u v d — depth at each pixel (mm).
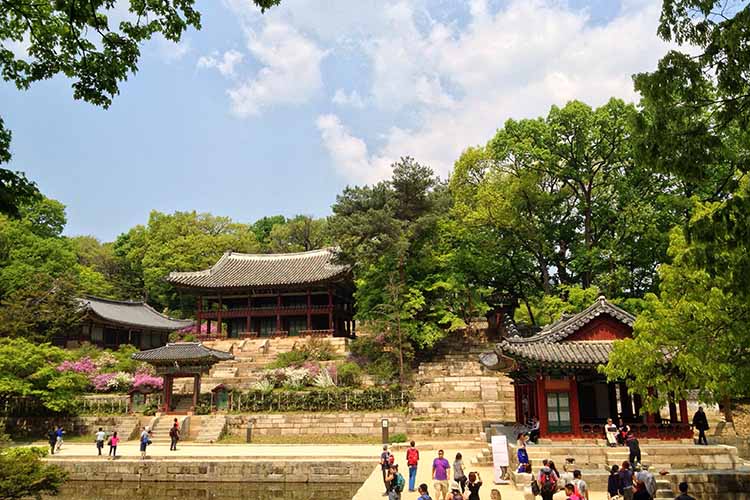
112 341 67188
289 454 34812
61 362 48594
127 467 33594
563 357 26531
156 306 96062
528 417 33719
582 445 26359
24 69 14109
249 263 72250
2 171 12219
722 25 11984
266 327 70125
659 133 13078
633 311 45188
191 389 51594
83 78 14344
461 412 44031
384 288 51750
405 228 54438
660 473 22781
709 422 37688
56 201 81125
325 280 64062
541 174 53312
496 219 52719
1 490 19719
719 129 13039
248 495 31531
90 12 13359
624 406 29562
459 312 58406
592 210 53469
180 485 32844
